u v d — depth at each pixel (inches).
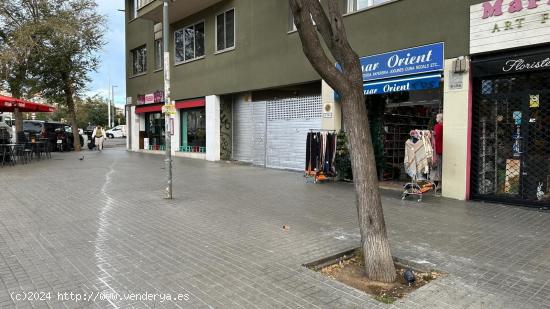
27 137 804.0
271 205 331.9
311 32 178.2
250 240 234.1
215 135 708.0
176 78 813.2
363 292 165.0
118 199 349.7
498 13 332.2
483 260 202.8
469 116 356.8
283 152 583.5
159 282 172.9
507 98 342.3
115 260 198.7
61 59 892.0
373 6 432.8
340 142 452.8
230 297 159.3
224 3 664.4
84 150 1059.3
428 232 253.4
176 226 263.6
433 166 381.7
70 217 283.6
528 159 331.9
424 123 441.4
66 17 879.7
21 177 480.4
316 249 217.6
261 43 588.4
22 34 818.8
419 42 391.9
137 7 951.6
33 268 186.9
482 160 358.6
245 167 606.9
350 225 268.4
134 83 995.3
